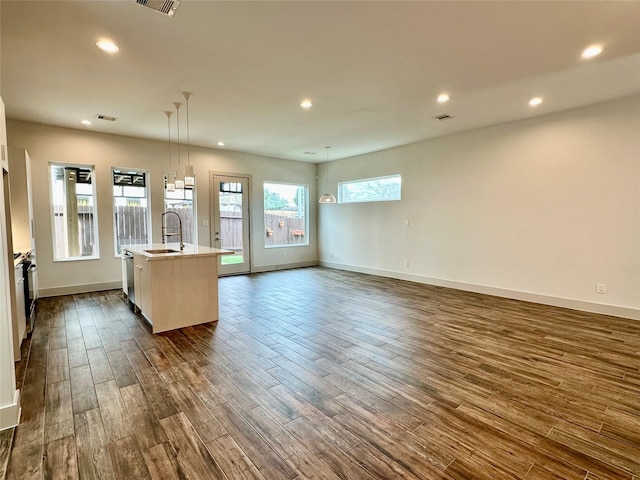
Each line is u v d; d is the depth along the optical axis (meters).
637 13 2.34
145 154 6.01
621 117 4.04
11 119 4.79
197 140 6.14
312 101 4.08
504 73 3.32
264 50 2.84
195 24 2.44
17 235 4.04
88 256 5.61
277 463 1.75
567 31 2.57
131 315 4.33
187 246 4.83
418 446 1.88
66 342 3.42
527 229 4.91
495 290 5.33
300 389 2.51
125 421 2.12
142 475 1.67
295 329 3.83
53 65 3.08
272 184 8.07
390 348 3.27
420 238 6.40
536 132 4.75
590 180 4.30
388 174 6.90
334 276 7.23
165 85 3.57
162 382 2.62
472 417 2.15
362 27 2.50
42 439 1.94
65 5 2.20
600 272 4.29
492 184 5.27
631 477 1.64
